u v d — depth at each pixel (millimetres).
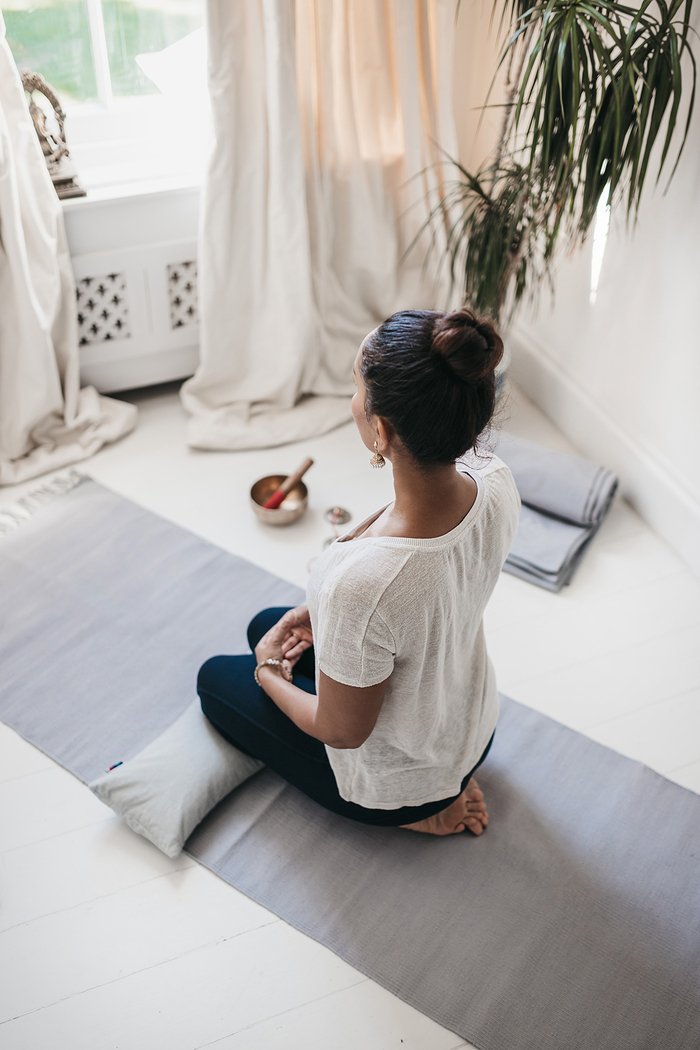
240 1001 1415
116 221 2340
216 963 1459
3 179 1999
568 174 1932
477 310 2373
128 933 1493
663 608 2113
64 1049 1348
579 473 2301
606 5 1721
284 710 1348
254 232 2355
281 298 2439
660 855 1629
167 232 2424
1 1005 1395
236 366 2596
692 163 1914
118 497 2354
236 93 2137
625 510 2387
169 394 2738
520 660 1978
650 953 1485
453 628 1112
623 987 1438
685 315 2049
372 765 1318
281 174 2244
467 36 2469
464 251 2648
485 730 1476
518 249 2305
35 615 2035
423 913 1529
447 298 2658
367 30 2225
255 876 1575
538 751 1796
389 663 1059
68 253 2289
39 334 2229
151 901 1537
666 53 1687
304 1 2119
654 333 2178
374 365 900
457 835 1648
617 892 1569
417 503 987
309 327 2498
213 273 2377
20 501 2320
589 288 2406
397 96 2359
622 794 1726
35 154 2094
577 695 1909
